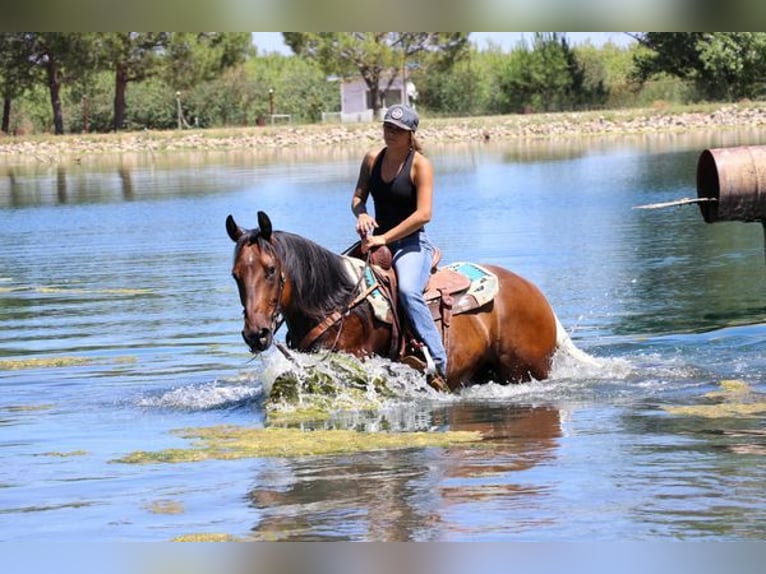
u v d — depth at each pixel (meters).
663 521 6.22
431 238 21.03
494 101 76.69
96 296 16.34
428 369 8.86
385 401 9.06
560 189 29.59
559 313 13.80
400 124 8.73
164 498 6.92
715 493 6.64
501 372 9.53
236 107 76.12
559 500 6.59
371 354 8.96
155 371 11.17
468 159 43.78
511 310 9.45
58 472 7.65
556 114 64.44
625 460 7.39
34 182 41.69
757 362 10.69
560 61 73.12
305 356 8.76
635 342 11.80
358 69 76.44
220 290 16.45
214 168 45.19
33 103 78.50
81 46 67.69
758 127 54.22
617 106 71.25
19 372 11.34
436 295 9.07
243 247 8.26
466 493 6.78
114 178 42.09
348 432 8.33
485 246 19.81
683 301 14.30
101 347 12.55
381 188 8.96
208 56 72.56
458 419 8.63
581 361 10.11
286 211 26.64
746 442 7.78
